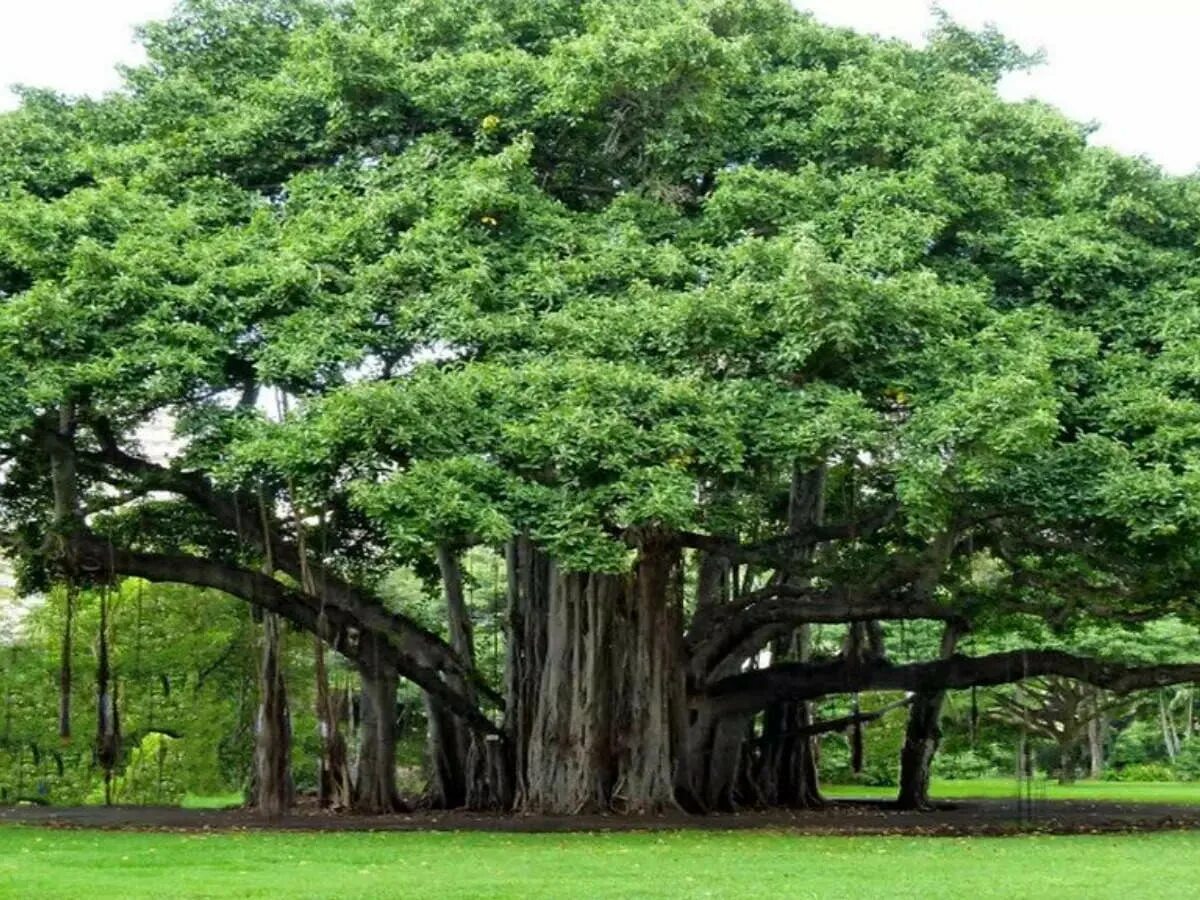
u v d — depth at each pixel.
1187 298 23.97
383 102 25.56
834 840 20.47
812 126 25.67
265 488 24.78
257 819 25.39
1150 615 27.80
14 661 36.72
